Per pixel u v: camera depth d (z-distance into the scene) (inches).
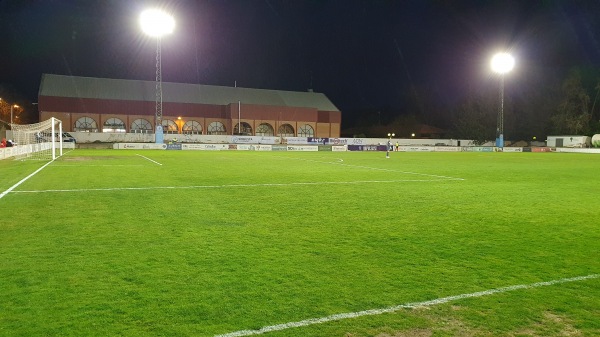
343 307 157.9
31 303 157.6
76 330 137.3
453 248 246.8
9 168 776.3
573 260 224.4
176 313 150.6
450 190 532.7
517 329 142.9
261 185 554.6
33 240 252.1
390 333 138.9
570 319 150.9
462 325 145.3
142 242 250.4
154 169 790.5
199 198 432.5
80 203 390.9
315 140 2370.8
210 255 224.1
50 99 2440.9
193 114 2741.1
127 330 137.7
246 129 2810.0
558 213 373.1
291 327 141.4
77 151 1633.9
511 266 212.1
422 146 2369.6
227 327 140.6
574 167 1006.4
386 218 339.0
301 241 258.2
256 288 175.9
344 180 634.8
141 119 2623.0
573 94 2522.1
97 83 2677.2
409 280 188.7
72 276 187.6
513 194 501.7
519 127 2748.5
